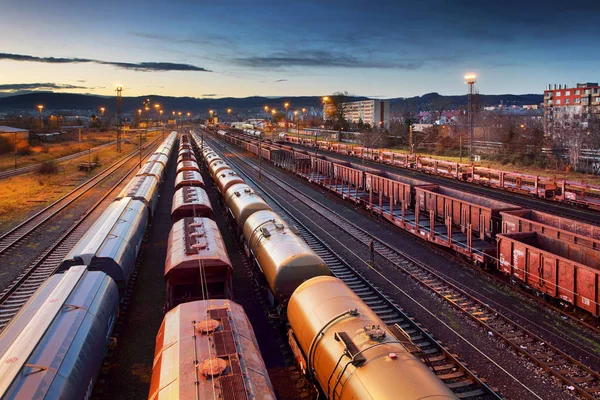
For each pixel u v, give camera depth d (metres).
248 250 20.19
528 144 67.62
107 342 12.62
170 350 9.40
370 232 28.31
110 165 69.00
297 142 103.94
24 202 38.53
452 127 95.62
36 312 11.10
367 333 9.32
